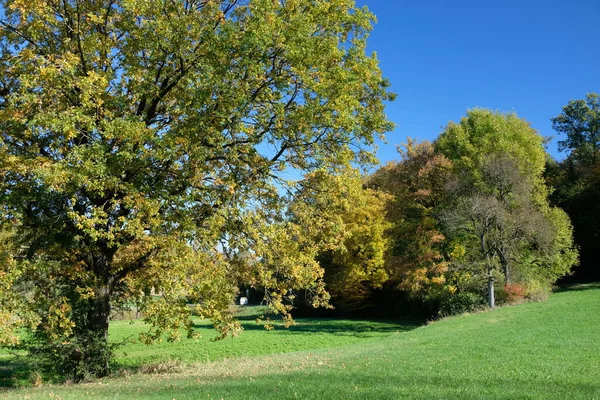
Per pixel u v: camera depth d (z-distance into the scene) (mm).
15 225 14672
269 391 10359
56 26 15336
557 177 60531
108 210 14336
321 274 17531
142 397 10008
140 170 14289
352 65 17281
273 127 15930
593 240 54438
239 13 16906
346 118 15875
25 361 18125
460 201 38969
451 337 23312
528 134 45656
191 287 14664
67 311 14719
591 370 12289
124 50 15539
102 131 13773
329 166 17359
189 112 14758
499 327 25422
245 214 15578
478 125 44812
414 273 37844
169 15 15180
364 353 20109
